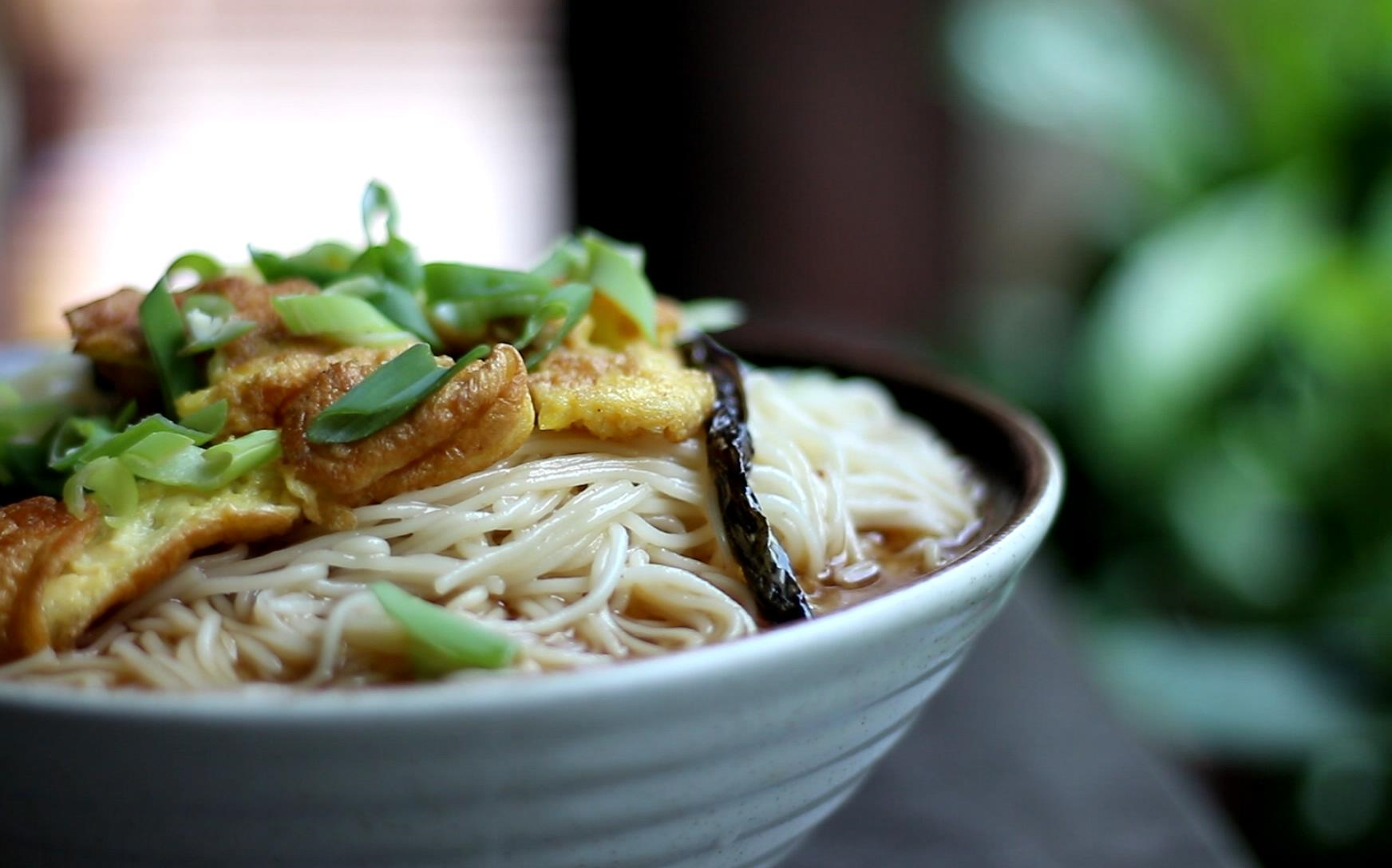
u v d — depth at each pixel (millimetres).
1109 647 706
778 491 324
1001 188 1031
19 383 344
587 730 239
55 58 1476
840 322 1028
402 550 299
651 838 262
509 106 1505
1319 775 669
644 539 309
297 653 282
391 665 281
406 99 1569
